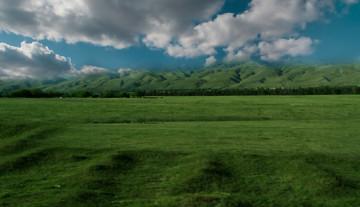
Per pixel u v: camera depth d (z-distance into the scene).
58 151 21.77
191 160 19.62
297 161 19.17
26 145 23.38
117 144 24.56
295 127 37.00
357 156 20.83
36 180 15.83
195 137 28.83
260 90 173.50
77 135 28.97
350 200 13.41
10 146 22.83
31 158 19.84
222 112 58.09
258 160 19.64
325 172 16.83
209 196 12.80
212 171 16.89
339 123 41.47
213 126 37.72
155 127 36.09
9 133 29.98
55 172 17.52
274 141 26.92
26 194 13.25
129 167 18.70
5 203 12.04
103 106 66.56
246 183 15.67
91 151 22.06
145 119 46.75
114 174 17.11
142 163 19.61
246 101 94.62
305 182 15.61
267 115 54.12
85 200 12.53
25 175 16.88
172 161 19.94
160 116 50.59
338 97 115.12
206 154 20.69
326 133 31.89
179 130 33.38
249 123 42.06
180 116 51.03
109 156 20.06
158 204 12.33
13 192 13.66
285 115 54.12
